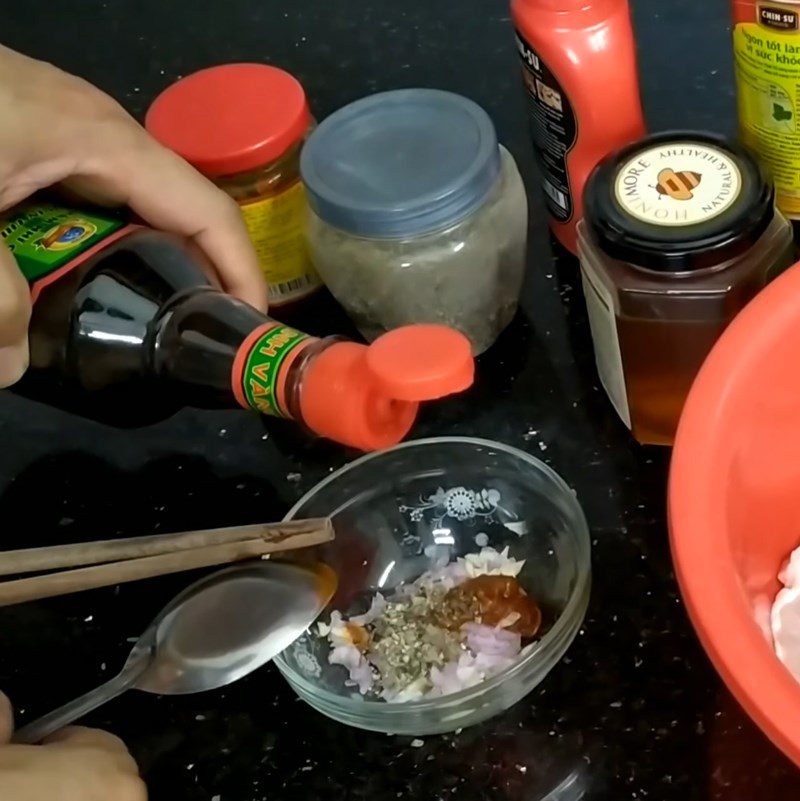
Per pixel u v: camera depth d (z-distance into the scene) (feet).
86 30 3.21
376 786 1.97
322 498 2.20
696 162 2.09
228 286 2.28
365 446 1.94
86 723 2.07
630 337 2.10
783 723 1.61
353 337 2.43
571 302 2.43
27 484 2.37
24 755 1.84
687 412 1.80
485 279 2.29
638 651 2.01
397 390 1.86
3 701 1.93
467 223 2.23
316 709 2.00
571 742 1.96
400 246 2.22
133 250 2.17
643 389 2.14
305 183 2.25
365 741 2.00
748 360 1.81
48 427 2.45
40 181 2.19
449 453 2.23
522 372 2.36
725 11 2.82
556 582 2.10
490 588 2.10
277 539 2.03
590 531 2.14
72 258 2.13
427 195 2.17
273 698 2.06
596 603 2.07
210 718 2.06
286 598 2.07
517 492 2.21
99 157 2.20
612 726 1.96
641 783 1.91
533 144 2.43
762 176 2.06
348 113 2.32
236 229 2.27
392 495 2.24
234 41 3.09
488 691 1.95
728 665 1.65
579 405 2.30
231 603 2.08
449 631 2.08
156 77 3.04
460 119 2.27
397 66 2.92
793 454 1.94
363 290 2.29
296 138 2.36
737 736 1.92
